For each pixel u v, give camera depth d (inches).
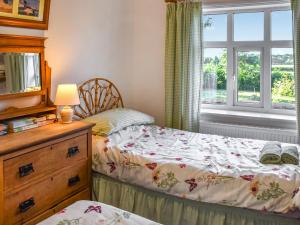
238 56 138.9
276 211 75.3
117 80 141.9
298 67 113.2
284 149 92.4
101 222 54.6
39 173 78.9
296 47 112.8
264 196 76.2
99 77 131.3
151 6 142.2
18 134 83.4
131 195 95.7
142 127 125.3
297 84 114.4
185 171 85.9
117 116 118.9
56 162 84.0
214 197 81.2
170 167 87.9
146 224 54.7
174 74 135.2
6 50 88.8
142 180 91.4
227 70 140.4
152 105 148.3
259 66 135.1
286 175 77.9
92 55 126.6
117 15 138.3
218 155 95.7
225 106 142.8
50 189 82.8
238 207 79.9
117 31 139.3
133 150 99.0
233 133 130.4
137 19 146.5
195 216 86.0
